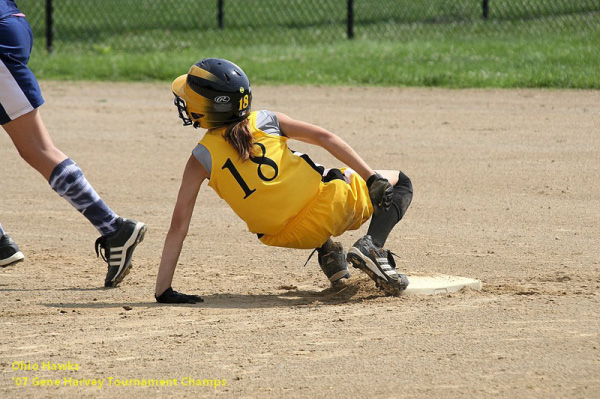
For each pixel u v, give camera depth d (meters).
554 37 50.03
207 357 11.09
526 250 17.64
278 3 67.31
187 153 28.23
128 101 37.47
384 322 12.41
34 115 15.34
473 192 22.75
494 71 40.75
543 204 21.48
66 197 15.39
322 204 13.41
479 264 16.67
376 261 13.69
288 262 17.30
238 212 13.55
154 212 21.42
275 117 13.84
